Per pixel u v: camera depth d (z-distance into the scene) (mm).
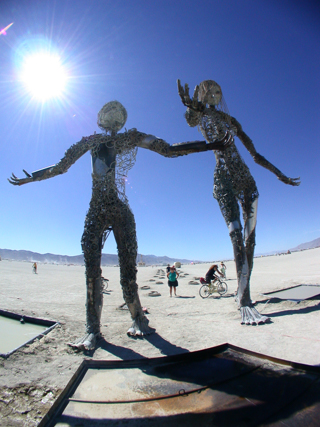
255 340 4539
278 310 6480
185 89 6012
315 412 2357
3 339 4852
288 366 3199
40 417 2615
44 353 4246
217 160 6527
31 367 3727
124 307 8023
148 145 5297
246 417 2344
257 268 24562
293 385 2801
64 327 5461
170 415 2430
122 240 5129
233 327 5395
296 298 7418
